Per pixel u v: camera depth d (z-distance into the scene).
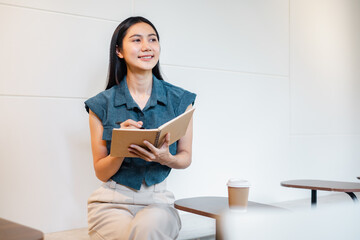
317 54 3.45
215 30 2.87
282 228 1.38
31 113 2.21
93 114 1.66
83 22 2.36
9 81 2.15
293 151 3.30
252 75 3.06
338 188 1.84
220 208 1.38
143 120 1.64
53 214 2.27
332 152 3.56
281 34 3.22
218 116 2.88
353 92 3.71
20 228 0.87
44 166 2.25
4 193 2.14
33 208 2.21
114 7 2.45
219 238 1.27
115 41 1.67
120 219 1.44
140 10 2.55
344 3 3.65
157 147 1.40
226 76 2.92
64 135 2.30
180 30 2.71
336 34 3.58
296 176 3.32
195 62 2.77
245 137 3.02
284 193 3.24
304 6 3.37
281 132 3.22
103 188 1.59
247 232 1.28
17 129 2.18
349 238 1.69
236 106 2.97
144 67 1.61
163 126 1.31
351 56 3.70
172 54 2.67
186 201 1.55
